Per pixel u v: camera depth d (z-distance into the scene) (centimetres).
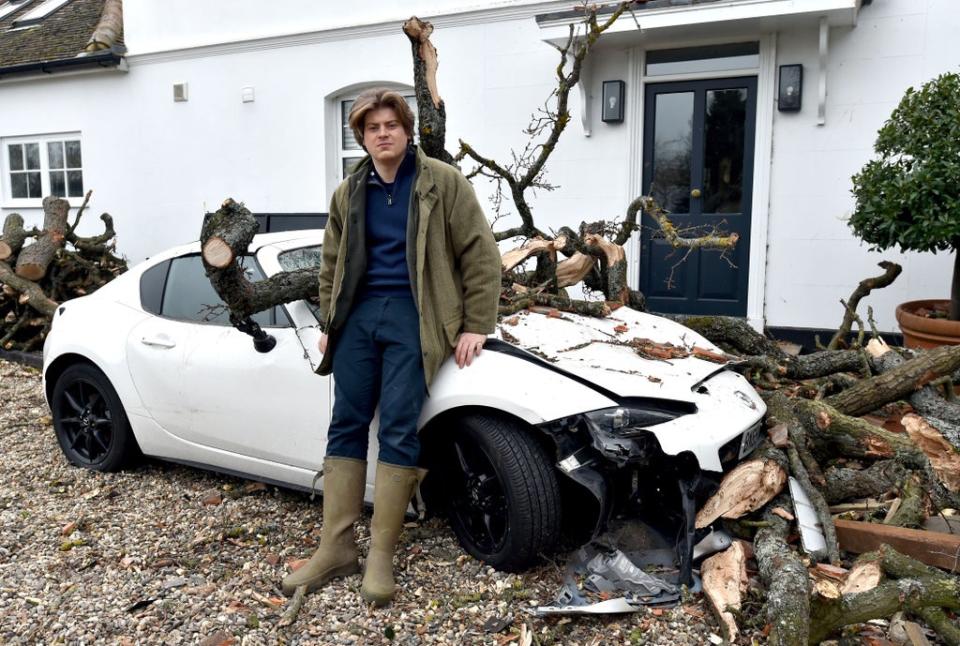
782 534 304
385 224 303
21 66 1112
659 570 301
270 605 297
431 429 329
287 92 959
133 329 428
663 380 320
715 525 320
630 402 306
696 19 664
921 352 457
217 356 386
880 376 405
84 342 442
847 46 684
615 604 279
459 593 301
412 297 303
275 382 364
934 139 534
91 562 336
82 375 448
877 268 692
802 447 354
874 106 682
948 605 260
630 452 290
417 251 296
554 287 468
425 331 297
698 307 769
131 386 422
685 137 761
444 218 305
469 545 327
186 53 1013
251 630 280
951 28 652
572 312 409
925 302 623
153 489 424
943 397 427
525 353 324
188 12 1007
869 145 687
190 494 414
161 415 412
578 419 294
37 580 322
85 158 1120
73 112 1120
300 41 938
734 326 479
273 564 331
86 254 875
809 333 723
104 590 312
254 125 986
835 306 711
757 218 729
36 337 791
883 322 694
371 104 290
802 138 707
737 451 319
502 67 826
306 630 280
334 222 315
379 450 306
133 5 1046
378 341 304
